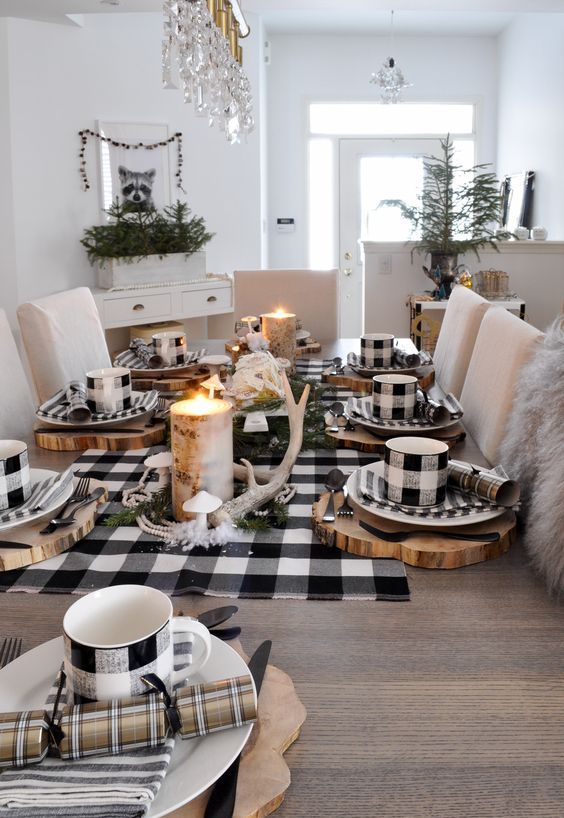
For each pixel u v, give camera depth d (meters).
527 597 0.95
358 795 0.62
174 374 2.14
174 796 0.57
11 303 4.54
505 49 6.14
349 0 3.88
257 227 5.39
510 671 0.79
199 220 4.76
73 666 0.63
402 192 6.57
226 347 2.38
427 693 0.75
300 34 6.29
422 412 1.61
